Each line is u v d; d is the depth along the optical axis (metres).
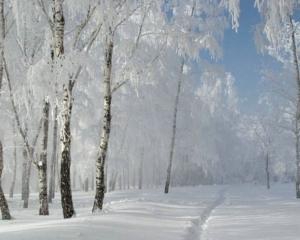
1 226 10.90
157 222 11.05
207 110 51.56
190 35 15.34
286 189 41.25
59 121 11.85
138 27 15.30
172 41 15.04
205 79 28.30
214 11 23.88
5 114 23.72
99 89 30.78
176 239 8.65
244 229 10.21
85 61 11.20
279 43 10.88
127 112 32.81
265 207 16.61
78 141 36.22
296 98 27.89
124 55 14.42
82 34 14.70
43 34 16.53
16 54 16.59
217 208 17.02
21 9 12.53
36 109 18.97
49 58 11.05
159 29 15.34
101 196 13.73
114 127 32.66
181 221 11.88
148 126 35.56
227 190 38.72
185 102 37.38
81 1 11.65
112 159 33.97
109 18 11.99
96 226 9.11
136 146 37.50
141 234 8.81
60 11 11.70
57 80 10.78
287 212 13.92
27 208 21.64
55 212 18.33
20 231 8.62
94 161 36.19
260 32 11.73
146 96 32.50
